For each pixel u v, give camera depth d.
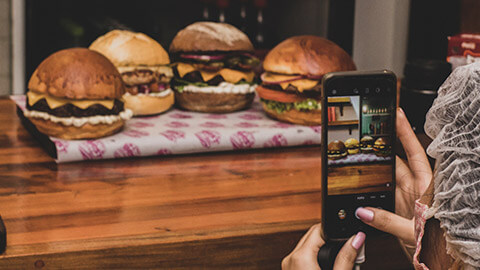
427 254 0.72
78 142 1.29
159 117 1.58
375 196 0.76
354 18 2.28
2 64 2.42
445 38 2.06
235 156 1.37
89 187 1.14
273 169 1.28
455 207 0.65
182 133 1.39
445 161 0.67
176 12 2.51
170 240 0.91
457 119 0.65
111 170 1.25
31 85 1.35
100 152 1.29
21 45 2.37
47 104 1.32
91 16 2.44
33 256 0.85
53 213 1.00
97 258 0.88
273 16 2.59
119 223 0.97
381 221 0.75
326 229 0.76
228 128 1.46
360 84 0.74
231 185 1.17
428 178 0.86
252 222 0.99
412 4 2.05
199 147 1.36
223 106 1.62
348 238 0.77
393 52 2.09
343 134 0.75
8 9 2.37
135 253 0.90
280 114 1.52
